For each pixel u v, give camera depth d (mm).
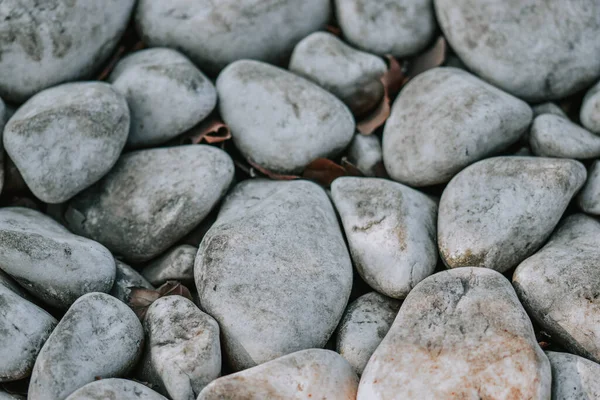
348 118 602
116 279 560
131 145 608
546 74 607
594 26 607
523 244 548
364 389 502
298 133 591
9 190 592
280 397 499
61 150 569
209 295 538
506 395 490
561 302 525
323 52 621
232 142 615
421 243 552
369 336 535
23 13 602
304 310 533
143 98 601
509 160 565
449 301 525
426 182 584
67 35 607
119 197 586
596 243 544
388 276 546
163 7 629
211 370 515
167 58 619
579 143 576
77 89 594
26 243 535
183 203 570
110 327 522
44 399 500
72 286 542
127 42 646
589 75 609
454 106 582
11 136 570
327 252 553
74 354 508
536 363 495
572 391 500
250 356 525
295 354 511
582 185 563
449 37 630
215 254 546
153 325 534
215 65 639
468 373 497
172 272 566
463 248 546
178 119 600
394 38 632
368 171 602
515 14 608
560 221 570
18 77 606
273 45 637
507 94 601
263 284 537
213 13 625
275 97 599
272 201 569
